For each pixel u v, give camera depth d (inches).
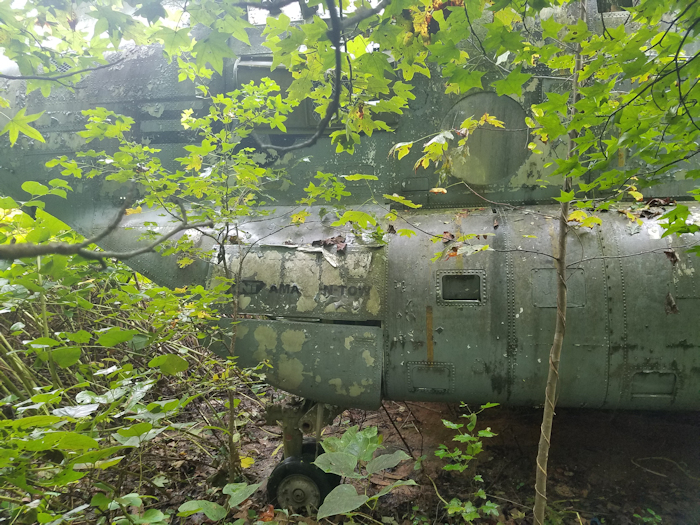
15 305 115.4
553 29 62.8
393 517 139.3
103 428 94.6
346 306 138.3
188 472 163.2
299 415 145.9
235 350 141.8
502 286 132.6
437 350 134.0
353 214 104.3
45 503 80.1
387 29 71.4
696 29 57.3
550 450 176.9
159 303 107.3
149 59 179.0
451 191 158.2
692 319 122.4
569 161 68.2
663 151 115.9
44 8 97.4
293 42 71.0
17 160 183.0
